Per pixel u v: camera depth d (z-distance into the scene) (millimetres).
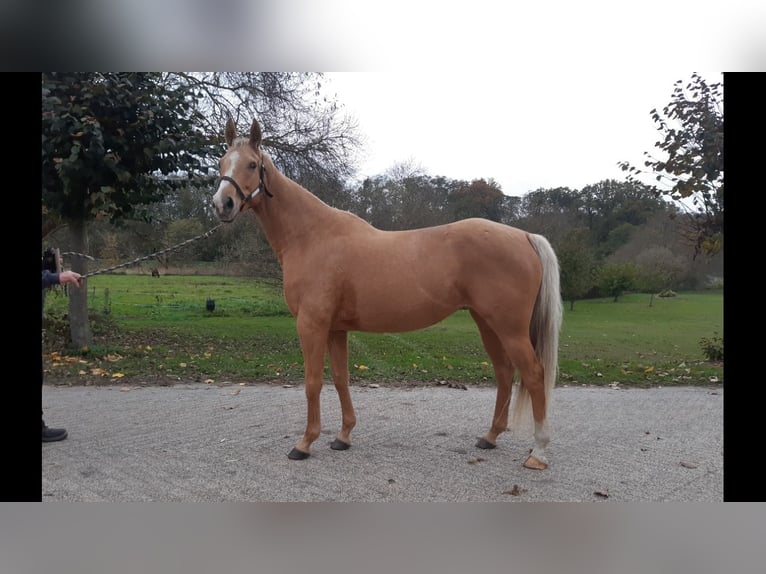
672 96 7016
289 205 3660
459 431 4266
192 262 14023
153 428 4312
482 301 3365
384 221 12062
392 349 8344
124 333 9258
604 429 4355
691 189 6957
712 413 4871
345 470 3389
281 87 9703
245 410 4883
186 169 7219
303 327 3561
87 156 5969
